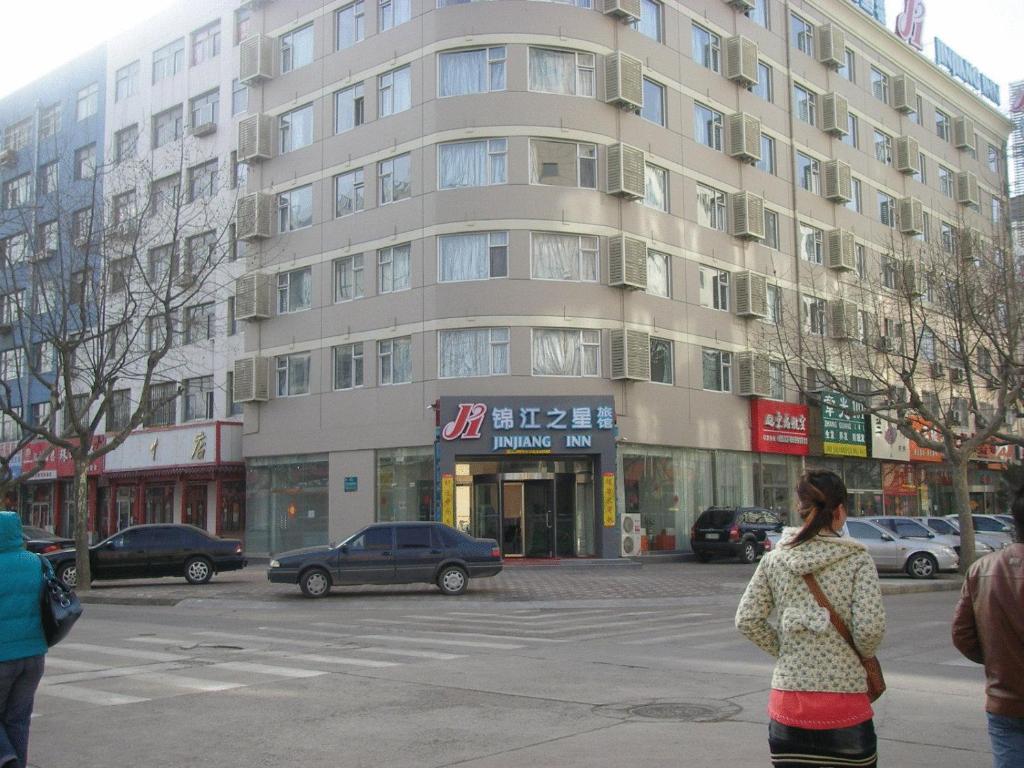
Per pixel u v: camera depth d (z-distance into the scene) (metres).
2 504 30.52
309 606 19.81
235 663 11.66
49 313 27.39
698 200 34.53
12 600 5.80
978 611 4.27
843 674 4.10
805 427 37.91
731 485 34.91
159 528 25.02
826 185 40.88
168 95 41.00
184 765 7.00
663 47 33.56
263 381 34.38
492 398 29.11
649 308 31.80
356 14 33.25
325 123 33.62
